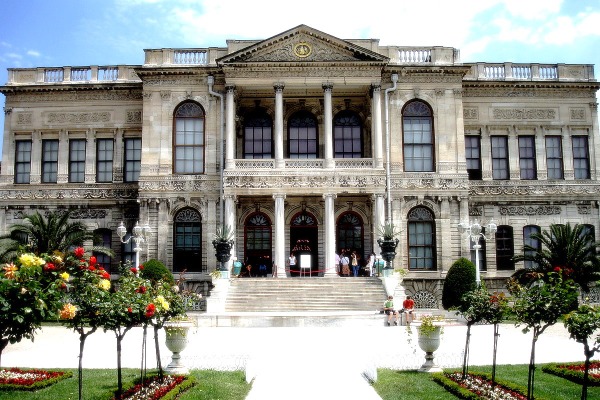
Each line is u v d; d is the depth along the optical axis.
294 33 44.53
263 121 48.66
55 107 49.53
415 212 45.62
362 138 48.50
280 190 43.31
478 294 17.28
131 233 47.81
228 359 22.00
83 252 13.74
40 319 11.96
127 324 14.84
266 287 39.09
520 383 17.53
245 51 44.25
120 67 49.72
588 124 49.72
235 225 44.66
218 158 45.62
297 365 20.16
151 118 46.09
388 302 34.44
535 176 49.16
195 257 45.25
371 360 19.52
